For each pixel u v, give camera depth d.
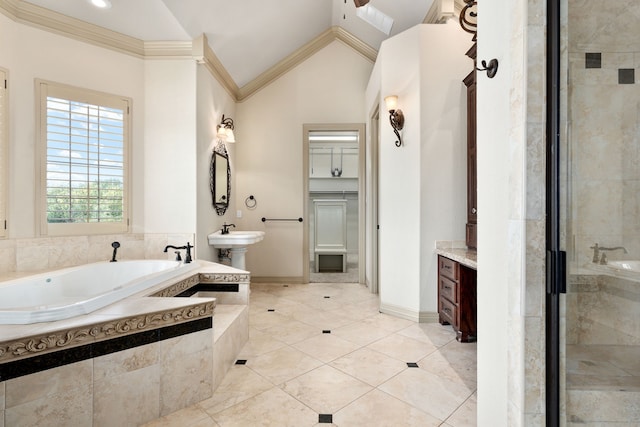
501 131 1.18
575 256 1.04
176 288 2.38
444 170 3.07
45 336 1.39
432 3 3.21
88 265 2.80
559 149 1.03
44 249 2.75
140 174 3.28
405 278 3.22
